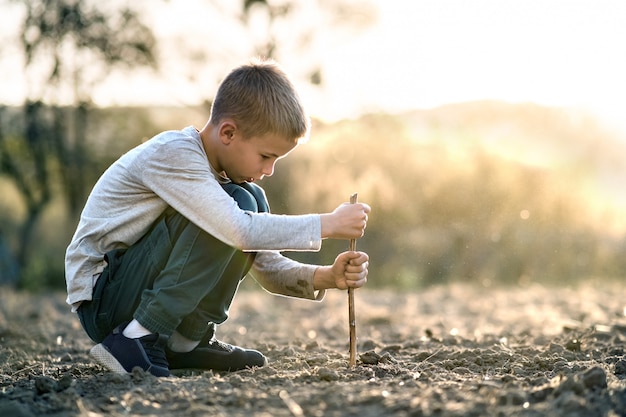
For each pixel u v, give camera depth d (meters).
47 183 15.62
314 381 2.97
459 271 13.52
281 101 3.09
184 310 2.97
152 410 2.59
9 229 15.97
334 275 3.30
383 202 14.46
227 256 3.02
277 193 15.21
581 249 13.61
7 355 4.39
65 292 11.73
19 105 15.63
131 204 3.13
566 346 4.05
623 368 3.24
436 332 5.64
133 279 3.06
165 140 3.11
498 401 2.54
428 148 16.42
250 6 16.62
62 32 15.63
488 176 15.01
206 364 3.30
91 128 16.22
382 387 2.78
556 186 14.97
